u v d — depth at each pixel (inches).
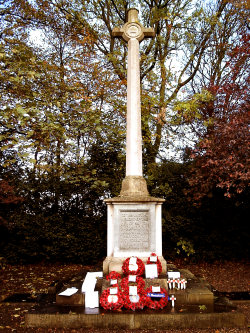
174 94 455.8
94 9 476.4
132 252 212.8
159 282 198.2
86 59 433.7
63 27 432.5
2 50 216.1
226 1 463.8
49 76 295.9
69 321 170.4
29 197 392.5
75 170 320.2
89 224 390.3
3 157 380.2
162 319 169.0
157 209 223.1
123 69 422.9
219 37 498.0
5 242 390.0
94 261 384.2
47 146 264.8
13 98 269.7
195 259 388.5
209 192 357.7
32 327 169.9
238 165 276.1
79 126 263.9
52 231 383.9
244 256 395.2
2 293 254.4
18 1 352.2
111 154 410.0
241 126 281.6
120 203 215.9
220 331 162.2
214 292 222.5
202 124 389.1
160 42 477.1
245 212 391.9
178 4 486.3
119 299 181.2
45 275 327.0
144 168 411.8
